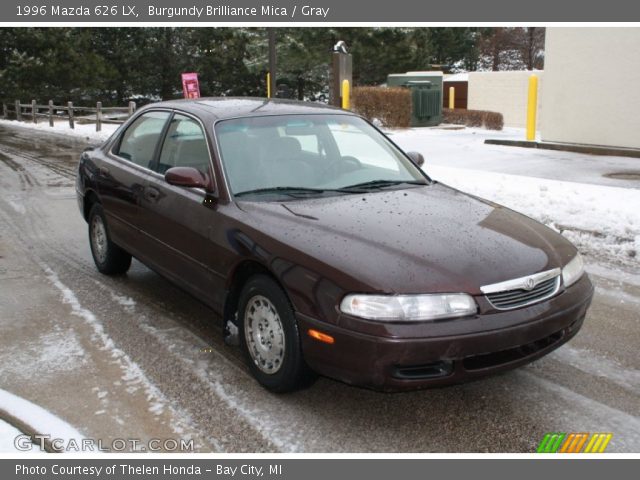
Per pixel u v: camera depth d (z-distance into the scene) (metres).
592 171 10.95
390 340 3.08
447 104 29.84
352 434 3.35
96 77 33.62
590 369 4.07
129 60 36.59
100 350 4.32
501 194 8.55
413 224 3.72
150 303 5.21
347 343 3.18
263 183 4.21
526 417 3.51
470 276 3.27
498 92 26.44
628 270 6.04
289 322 3.46
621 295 5.39
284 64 30.31
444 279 3.22
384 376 3.14
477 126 22.91
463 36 48.50
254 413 3.53
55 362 4.13
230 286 3.98
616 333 4.62
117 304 5.19
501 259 3.43
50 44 31.73
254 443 3.26
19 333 4.59
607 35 13.09
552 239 3.93
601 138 13.53
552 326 3.39
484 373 3.26
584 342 4.46
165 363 4.12
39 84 31.95
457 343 3.12
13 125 26.89
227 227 3.94
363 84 33.06
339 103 17.67
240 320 3.88
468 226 3.78
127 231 5.23
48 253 6.69
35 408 3.54
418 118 22.00
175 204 4.48
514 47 49.25
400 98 20.84
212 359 4.19
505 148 14.77
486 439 3.31
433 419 3.50
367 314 3.14
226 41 38.22
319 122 4.82
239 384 3.85
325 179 4.38
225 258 3.91
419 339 3.09
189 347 4.38
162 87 39.47
